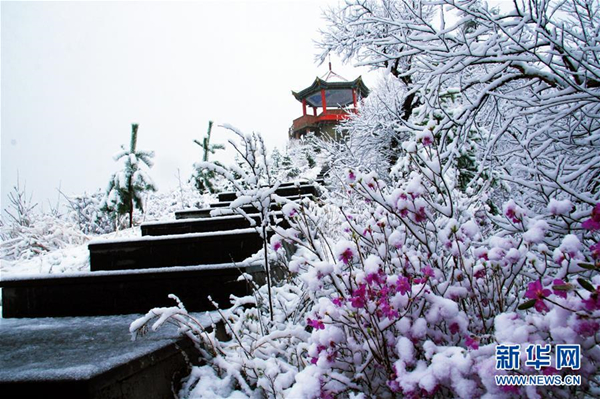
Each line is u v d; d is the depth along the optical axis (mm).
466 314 1477
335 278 1459
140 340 1629
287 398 1214
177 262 2809
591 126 2873
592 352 1041
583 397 1190
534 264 1375
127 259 2826
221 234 2793
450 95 4418
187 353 1687
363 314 1330
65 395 1141
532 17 2541
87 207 7391
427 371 1094
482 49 2715
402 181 2412
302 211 1798
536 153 2605
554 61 2566
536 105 2592
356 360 1344
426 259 1645
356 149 7285
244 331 1834
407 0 3105
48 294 2385
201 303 2299
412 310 1382
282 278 2879
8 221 6102
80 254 4145
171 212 7816
